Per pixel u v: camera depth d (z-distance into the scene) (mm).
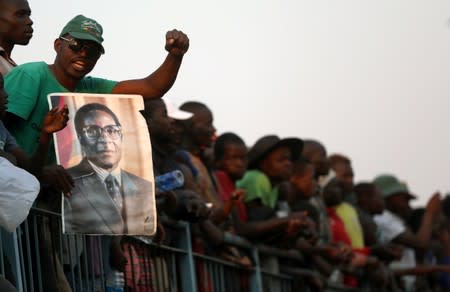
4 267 9727
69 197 10219
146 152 10516
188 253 13359
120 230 10320
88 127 10406
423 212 23641
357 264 19391
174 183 12609
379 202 21719
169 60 10883
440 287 24797
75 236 10734
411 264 22609
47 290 10258
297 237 16859
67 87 10836
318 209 18469
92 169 10336
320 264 18141
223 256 15055
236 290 15430
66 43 10719
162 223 12820
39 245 10305
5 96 9930
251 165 16844
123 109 10547
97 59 10844
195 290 13375
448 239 25234
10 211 9312
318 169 19062
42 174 10031
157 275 12484
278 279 17047
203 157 15477
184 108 15500
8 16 11141
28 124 10648
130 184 10430
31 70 10680
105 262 11336
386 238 22297
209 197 14602
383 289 20875
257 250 16047
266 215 16234
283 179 16859
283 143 16766
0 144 9922
